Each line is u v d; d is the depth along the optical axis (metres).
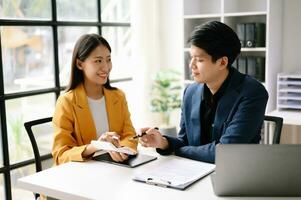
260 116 1.67
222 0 3.25
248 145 1.19
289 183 1.20
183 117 1.91
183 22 3.46
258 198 1.22
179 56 3.96
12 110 2.82
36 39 3.00
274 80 3.21
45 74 3.09
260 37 3.15
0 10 2.72
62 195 1.32
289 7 3.26
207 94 1.79
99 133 2.07
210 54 1.60
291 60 3.31
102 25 3.54
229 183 1.22
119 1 3.74
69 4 3.22
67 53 3.20
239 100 1.68
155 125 3.89
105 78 2.05
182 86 3.60
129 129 2.18
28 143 2.94
